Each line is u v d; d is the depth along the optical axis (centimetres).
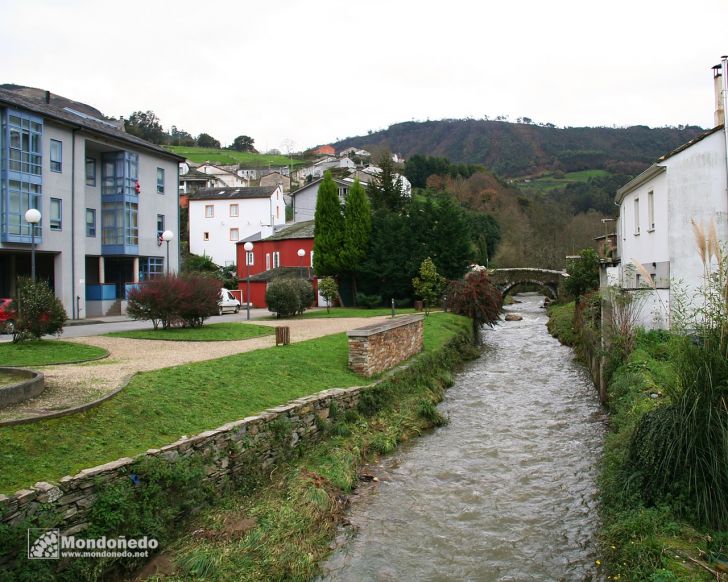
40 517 531
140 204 3394
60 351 1346
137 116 12294
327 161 10181
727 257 746
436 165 9156
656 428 696
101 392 845
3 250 2542
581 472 984
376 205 5094
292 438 960
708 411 628
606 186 8725
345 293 3834
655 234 1916
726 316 665
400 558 699
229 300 3269
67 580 531
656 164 1789
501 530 774
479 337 2938
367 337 1365
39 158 2658
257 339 1788
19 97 2734
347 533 762
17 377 905
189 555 613
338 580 648
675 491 654
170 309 1944
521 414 1392
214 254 6069
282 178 9050
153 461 657
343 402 1170
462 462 1049
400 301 3666
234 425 825
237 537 667
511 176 11269
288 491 812
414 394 1478
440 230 3600
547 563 684
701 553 570
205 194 6241
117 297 3381
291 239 4297
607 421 1296
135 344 1605
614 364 1454
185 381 983
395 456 1085
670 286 1709
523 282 4741
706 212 1728
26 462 591
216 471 768
